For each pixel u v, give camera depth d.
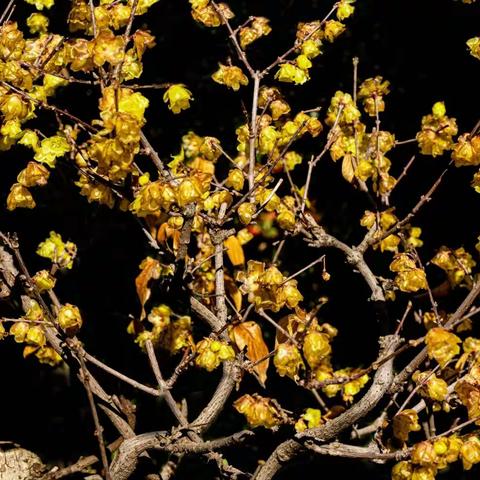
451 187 5.03
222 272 3.60
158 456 5.19
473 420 3.12
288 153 4.10
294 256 5.34
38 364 4.66
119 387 4.15
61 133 3.52
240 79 3.48
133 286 4.66
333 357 5.30
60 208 4.45
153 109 4.99
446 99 5.43
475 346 3.64
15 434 4.51
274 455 3.41
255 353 3.50
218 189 3.50
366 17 5.62
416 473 3.10
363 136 3.96
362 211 5.29
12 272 3.65
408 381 4.03
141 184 3.11
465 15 5.36
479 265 4.88
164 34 5.38
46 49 3.30
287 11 5.41
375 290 3.74
